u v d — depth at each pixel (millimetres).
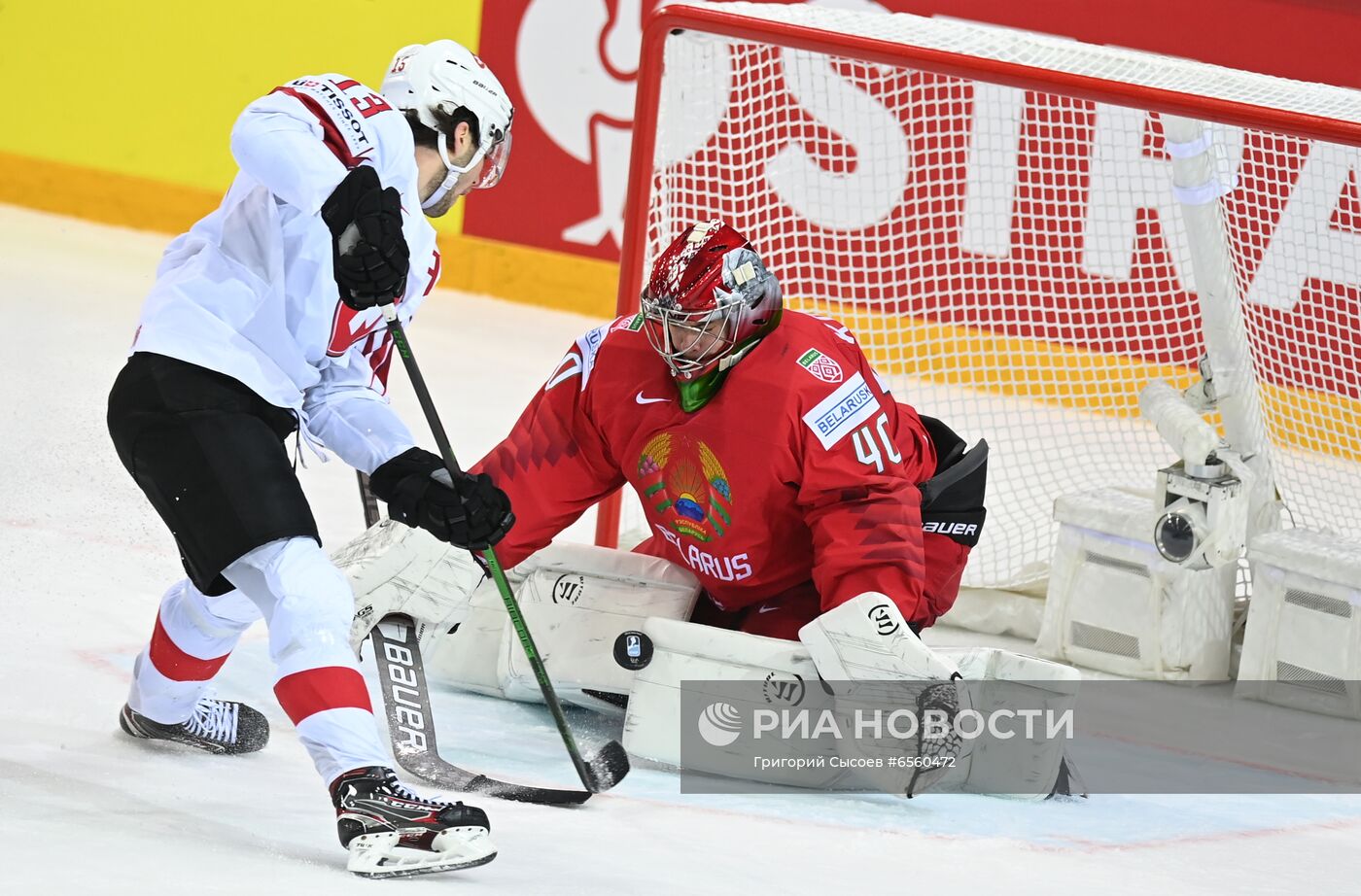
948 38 16156
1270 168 20500
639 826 9531
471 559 10898
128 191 34906
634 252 16609
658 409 11469
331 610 8547
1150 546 15273
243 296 9047
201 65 33812
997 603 16734
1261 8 25875
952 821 10484
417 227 9555
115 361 24203
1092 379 25250
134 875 7141
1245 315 20859
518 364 27000
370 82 32625
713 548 11742
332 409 9625
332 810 9227
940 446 13023
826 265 25906
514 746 11438
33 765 9312
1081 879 9297
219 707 10492
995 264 26125
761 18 16188
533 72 31172
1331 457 20391
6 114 35906
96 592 14180
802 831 9836
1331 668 14531
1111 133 25016
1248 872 9961
